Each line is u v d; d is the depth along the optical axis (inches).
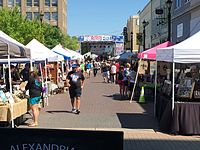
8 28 1868.8
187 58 409.4
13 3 3799.2
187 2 1166.3
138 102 727.7
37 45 753.6
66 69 1316.4
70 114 555.2
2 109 392.5
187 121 409.7
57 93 921.5
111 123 479.2
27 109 472.4
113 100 766.5
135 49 3481.8
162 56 464.1
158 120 496.7
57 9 3909.9
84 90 1037.2
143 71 871.1
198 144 367.9
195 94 427.5
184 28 1225.4
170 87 457.4
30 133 147.0
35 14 3880.4
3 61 635.5
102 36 3459.6
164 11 1768.0
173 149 344.8
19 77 762.2
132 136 401.7
